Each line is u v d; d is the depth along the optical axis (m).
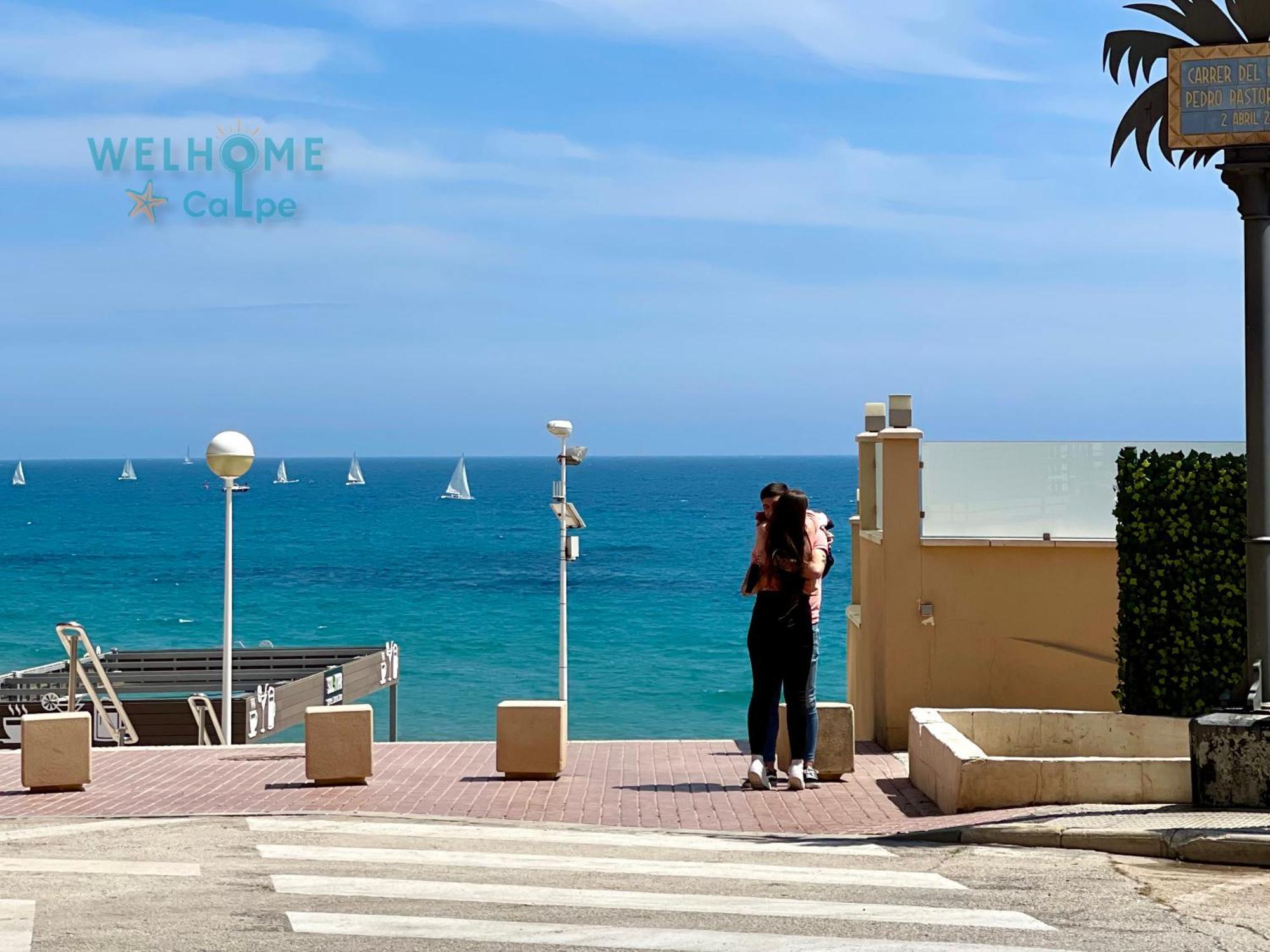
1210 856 7.66
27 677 23.28
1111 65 9.77
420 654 45.34
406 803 9.82
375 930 6.05
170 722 19.41
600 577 76.00
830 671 36.09
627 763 11.84
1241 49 8.77
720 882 7.21
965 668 12.51
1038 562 12.44
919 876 7.35
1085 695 12.38
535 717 10.88
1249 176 8.72
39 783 10.37
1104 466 12.41
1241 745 8.59
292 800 9.95
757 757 10.59
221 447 15.91
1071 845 8.12
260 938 5.90
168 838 8.49
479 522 135.62
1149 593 10.72
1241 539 10.48
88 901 6.64
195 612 61.56
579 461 19.05
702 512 143.12
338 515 152.50
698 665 41.53
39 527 132.50
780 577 10.52
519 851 8.09
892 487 12.59
